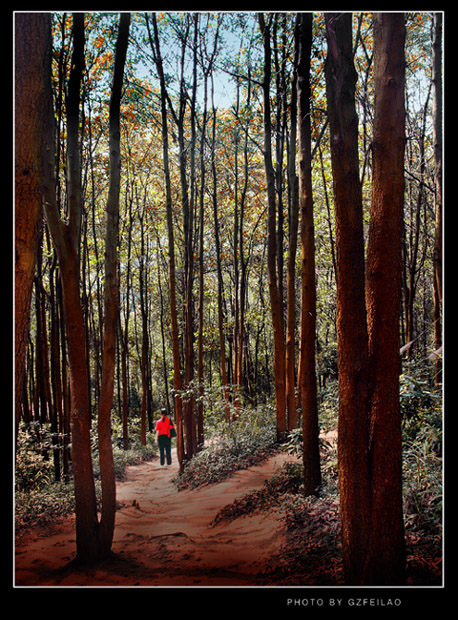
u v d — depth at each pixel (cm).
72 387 517
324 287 1716
